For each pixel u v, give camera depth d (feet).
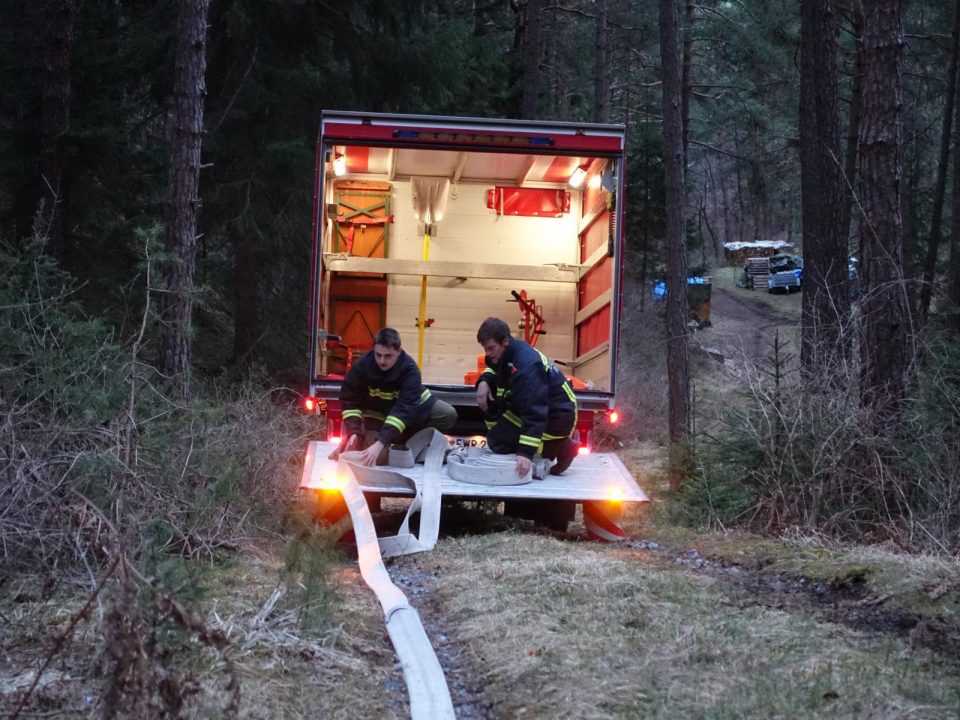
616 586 19.27
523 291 37.52
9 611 15.80
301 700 13.43
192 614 12.28
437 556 22.62
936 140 83.61
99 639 14.03
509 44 93.50
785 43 72.69
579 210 38.29
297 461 30.09
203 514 21.54
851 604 19.52
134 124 51.93
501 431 26.61
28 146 45.50
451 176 38.06
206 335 60.34
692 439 33.24
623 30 96.32
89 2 48.47
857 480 26.18
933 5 68.13
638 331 72.13
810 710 13.17
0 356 20.48
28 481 18.13
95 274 47.73
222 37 52.75
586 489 25.44
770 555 23.49
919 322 37.70
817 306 34.83
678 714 13.07
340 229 38.17
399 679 15.06
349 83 55.72
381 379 25.85
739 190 179.42
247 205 50.52
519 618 17.22
